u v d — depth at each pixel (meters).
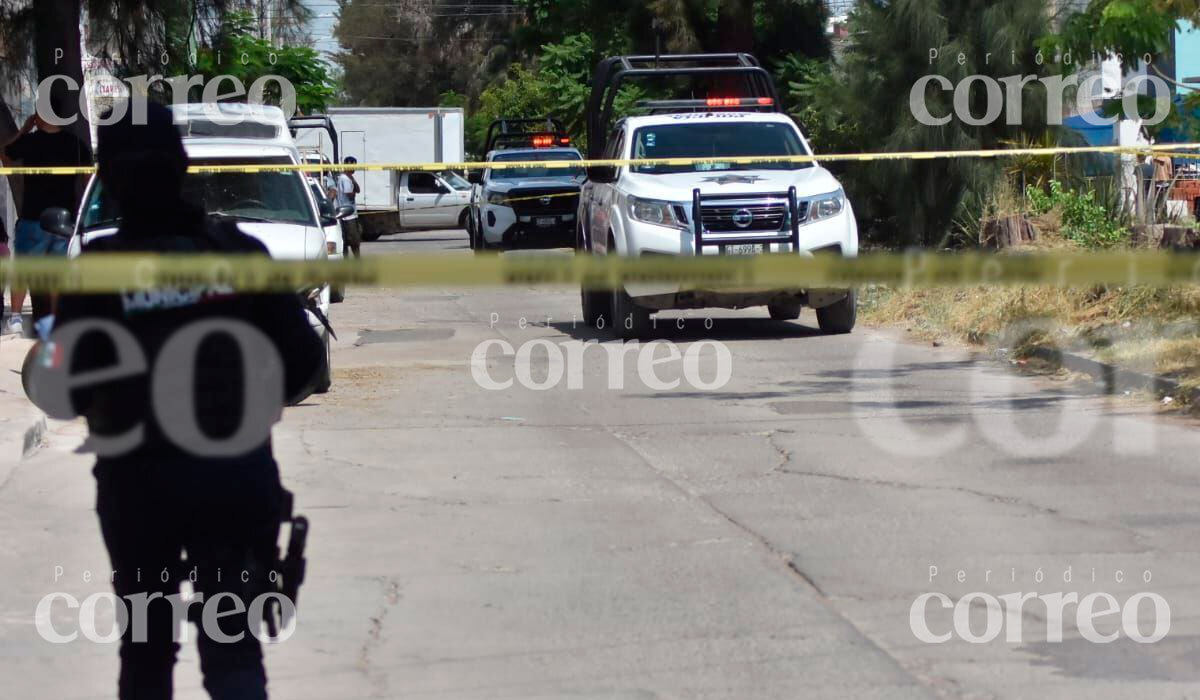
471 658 9.92
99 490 7.79
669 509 14.30
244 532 7.80
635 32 67.00
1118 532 13.09
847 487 15.20
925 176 40.66
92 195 22.73
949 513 13.95
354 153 81.00
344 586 11.63
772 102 34.22
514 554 12.62
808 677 9.45
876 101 42.22
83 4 34.00
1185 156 26.66
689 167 30.34
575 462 16.73
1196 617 10.63
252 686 7.78
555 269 10.14
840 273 10.28
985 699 9.04
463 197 81.62
